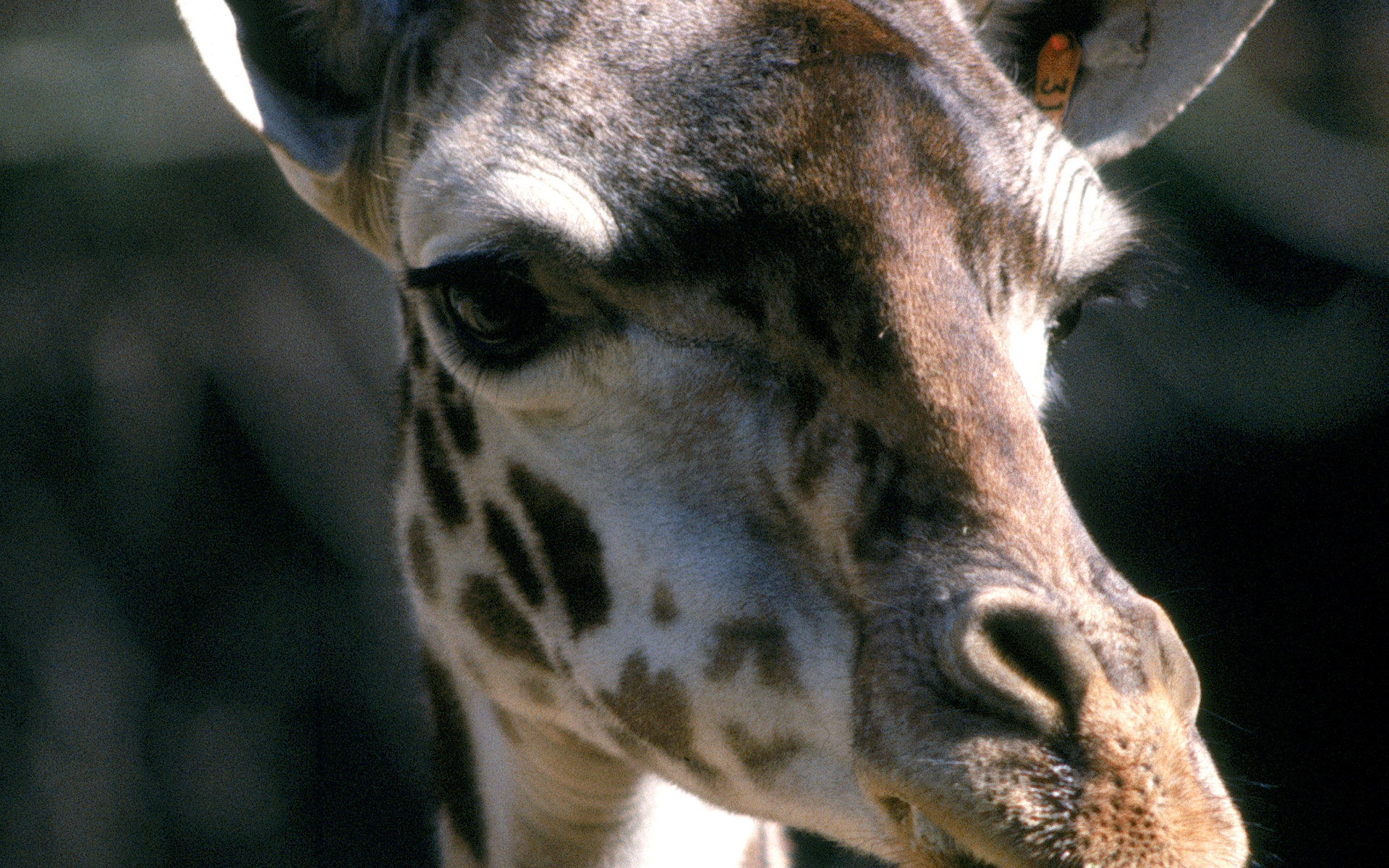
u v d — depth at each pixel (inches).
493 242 249.4
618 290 249.3
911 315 247.8
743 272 248.5
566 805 257.3
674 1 250.5
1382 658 499.5
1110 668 245.6
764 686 249.0
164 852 576.7
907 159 248.4
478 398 252.2
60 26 539.2
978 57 251.3
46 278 555.5
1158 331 509.7
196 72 540.1
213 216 561.0
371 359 562.3
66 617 570.9
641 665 250.5
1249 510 512.4
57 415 563.5
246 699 580.7
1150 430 512.7
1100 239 251.4
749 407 249.0
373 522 564.4
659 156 249.0
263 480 574.2
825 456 248.2
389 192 253.9
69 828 569.6
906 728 246.1
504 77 251.0
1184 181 506.9
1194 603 514.6
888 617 247.0
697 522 249.6
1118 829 244.5
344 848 578.6
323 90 255.1
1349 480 500.4
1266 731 510.9
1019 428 247.4
